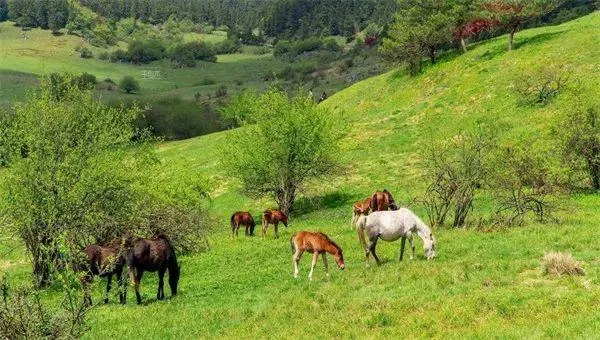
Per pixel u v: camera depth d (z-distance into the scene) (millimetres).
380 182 46875
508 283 15977
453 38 71500
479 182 28250
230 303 18734
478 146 28594
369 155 53750
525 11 58812
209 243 34531
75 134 26922
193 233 32438
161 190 29438
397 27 73062
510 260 18328
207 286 22109
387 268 19266
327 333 13945
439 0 70000
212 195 55156
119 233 28344
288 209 44844
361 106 70750
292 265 23562
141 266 19953
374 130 59656
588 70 50875
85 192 25422
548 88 50781
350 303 16203
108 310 19141
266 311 16750
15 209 24359
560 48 57406
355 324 14375
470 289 15656
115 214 27203
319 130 45125
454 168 28016
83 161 26078
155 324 16938
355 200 44250
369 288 17422
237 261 27141
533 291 14688
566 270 16062
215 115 134250
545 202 26969
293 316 15984
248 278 22312
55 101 26969
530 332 11805
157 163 31219
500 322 13000
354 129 61500
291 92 174750
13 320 12156
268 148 44125
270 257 26781
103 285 24516
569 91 37188
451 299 14977
